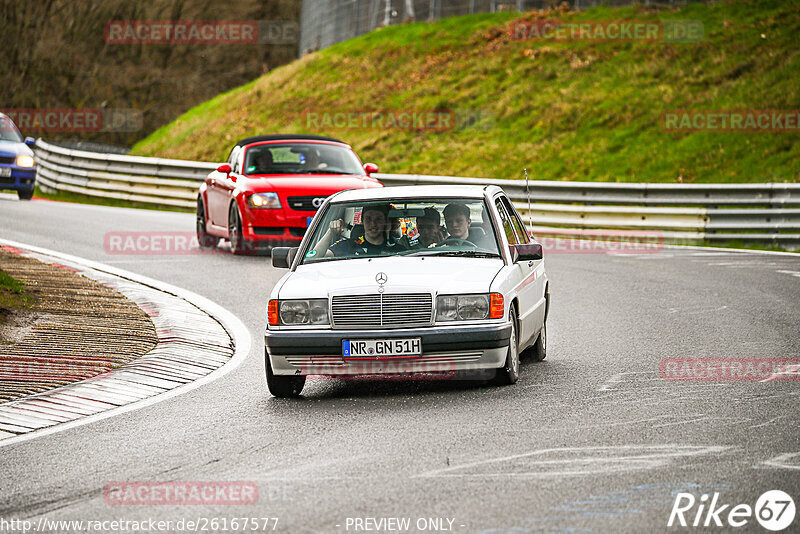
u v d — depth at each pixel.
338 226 25.56
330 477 16.44
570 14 114.00
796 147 74.75
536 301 26.41
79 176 81.50
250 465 17.39
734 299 36.78
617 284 41.12
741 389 22.52
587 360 26.62
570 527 13.65
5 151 70.94
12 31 154.88
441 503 14.84
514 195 64.56
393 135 100.31
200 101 166.00
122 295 36.28
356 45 126.12
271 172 48.94
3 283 34.19
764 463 16.55
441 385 24.16
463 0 126.19
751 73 89.38
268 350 22.78
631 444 17.92
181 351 28.06
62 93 158.00
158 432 20.00
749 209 56.53
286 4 172.62
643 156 80.75
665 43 100.50
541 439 18.45
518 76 104.31
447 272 23.23
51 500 15.72
